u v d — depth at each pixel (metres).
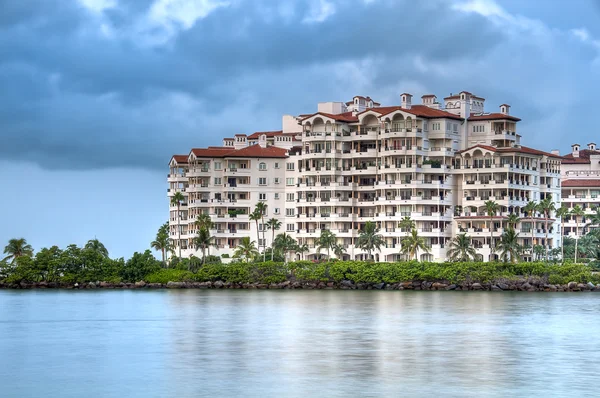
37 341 146.50
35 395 102.44
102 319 180.25
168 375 112.38
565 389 103.50
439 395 100.31
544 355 127.69
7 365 121.19
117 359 125.50
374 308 196.00
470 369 116.00
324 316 180.62
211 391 102.81
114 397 100.88
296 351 132.00
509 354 128.75
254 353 130.12
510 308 194.75
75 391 104.06
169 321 174.50
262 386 105.19
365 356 126.88
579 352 130.88
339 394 100.88
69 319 181.38
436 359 124.12
